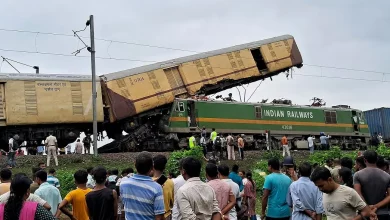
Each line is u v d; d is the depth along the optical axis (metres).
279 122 35.69
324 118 38.56
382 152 24.02
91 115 28.67
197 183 6.24
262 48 35.03
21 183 5.14
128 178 6.45
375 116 44.22
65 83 28.25
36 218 5.00
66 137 28.67
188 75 32.28
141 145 31.36
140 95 30.39
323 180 6.38
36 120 27.09
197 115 31.72
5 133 26.94
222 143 28.61
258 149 34.41
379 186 7.42
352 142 40.41
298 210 7.82
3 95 26.53
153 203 6.23
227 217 7.35
